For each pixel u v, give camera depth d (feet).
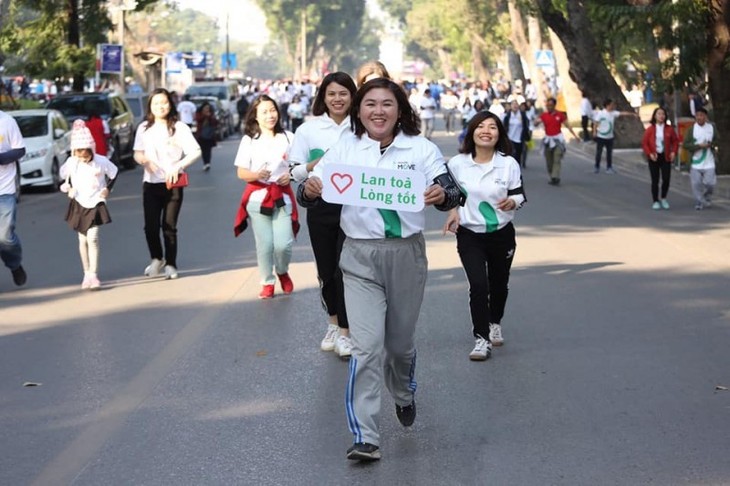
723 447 21.98
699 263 45.06
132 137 107.76
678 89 86.07
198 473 20.93
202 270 44.73
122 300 38.63
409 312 21.71
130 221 62.13
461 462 21.27
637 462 21.12
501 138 29.63
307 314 35.55
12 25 119.65
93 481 20.59
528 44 213.05
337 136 28.43
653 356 29.60
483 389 26.55
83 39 127.75
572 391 26.23
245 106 172.86
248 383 27.43
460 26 293.64
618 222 59.41
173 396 26.32
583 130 126.11
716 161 84.69
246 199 37.42
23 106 130.31
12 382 27.94
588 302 36.99
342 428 23.59
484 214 29.63
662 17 80.18
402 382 22.72
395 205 20.97
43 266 46.65
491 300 30.91
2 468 21.39
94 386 27.37
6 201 39.81
